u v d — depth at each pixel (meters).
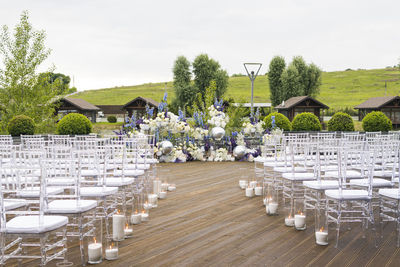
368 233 3.75
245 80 85.31
